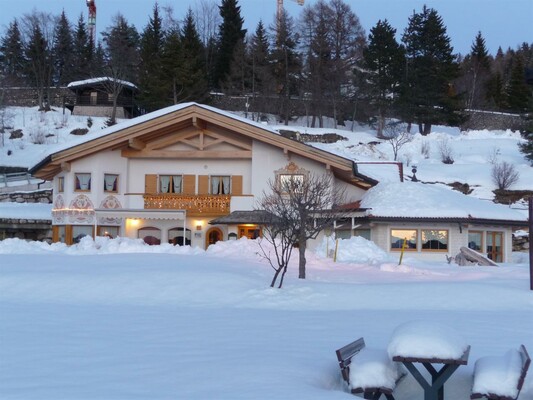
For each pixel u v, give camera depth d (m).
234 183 43.47
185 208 42.91
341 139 74.31
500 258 42.31
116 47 96.69
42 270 23.03
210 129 43.06
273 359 10.79
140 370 9.93
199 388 8.80
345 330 14.11
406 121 85.44
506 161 65.50
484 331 14.12
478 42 113.81
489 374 8.95
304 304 18.83
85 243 32.34
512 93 96.50
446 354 8.90
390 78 85.06
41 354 11.17
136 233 43.72
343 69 91.06
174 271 22.17
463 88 98.88
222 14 102.44
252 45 95.88
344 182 44.47
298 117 89.62
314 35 93.94
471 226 40.59
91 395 8.34
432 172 62.06
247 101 88.12
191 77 80.69
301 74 92.25
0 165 66.06
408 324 9.69
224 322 15.18
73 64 104.44
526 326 14.82
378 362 9.61
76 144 42.28
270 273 23.88
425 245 39.81
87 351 11.46
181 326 14.50
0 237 48.16
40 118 81.56
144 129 41.78
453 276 26.34
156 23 95.94
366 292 20.00
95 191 42.53
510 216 41.50
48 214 50.19
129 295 19.77
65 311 16.91
